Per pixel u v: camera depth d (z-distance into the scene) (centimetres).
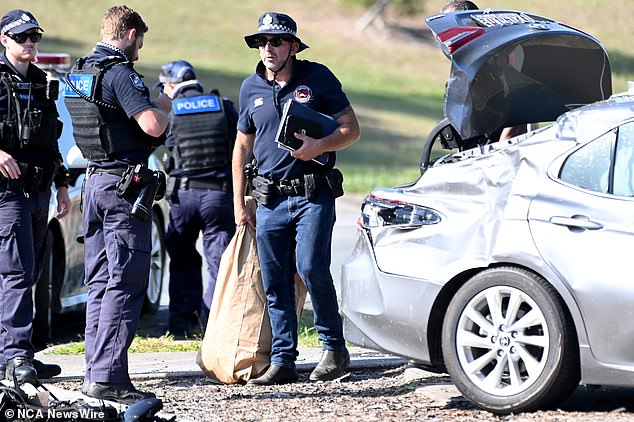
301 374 2683
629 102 2170
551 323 2062
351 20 19412
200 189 3244
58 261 3225
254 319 2575
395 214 2289
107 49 2270
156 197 2311
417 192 2295
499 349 2120
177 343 3059
